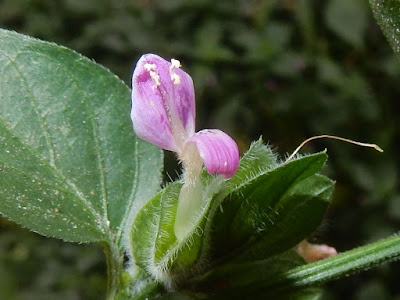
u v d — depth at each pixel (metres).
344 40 0.27
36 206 0.09
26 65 0.09
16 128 0.09
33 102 0.09
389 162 0.26
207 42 0.28
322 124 0.27
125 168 0.09
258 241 0.09
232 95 0.28
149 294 0.09
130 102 0.09
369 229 0.26
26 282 0.26
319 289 0.09
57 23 0.29
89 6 0.29
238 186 0.08
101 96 0.09
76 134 0.09
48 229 0.09
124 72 0.29
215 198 0.08
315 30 0.28
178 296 0.19
